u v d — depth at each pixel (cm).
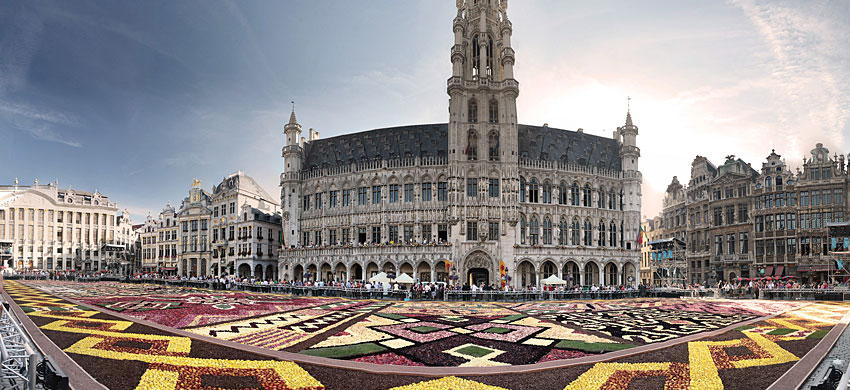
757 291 6181
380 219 8556
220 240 11031
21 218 12700
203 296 5266
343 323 3120
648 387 1628
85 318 3009
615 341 2497
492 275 7862
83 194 13962
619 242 9012
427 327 2958
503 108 8319
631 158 9212
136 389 1490
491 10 8881
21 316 2977
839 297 5603
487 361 1986
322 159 9781
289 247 9294
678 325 3191
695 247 9894
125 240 14812
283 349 2203
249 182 11238
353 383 1634
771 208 8506
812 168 8144
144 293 5616
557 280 6347
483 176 8075
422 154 8781
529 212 8362
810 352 2189
